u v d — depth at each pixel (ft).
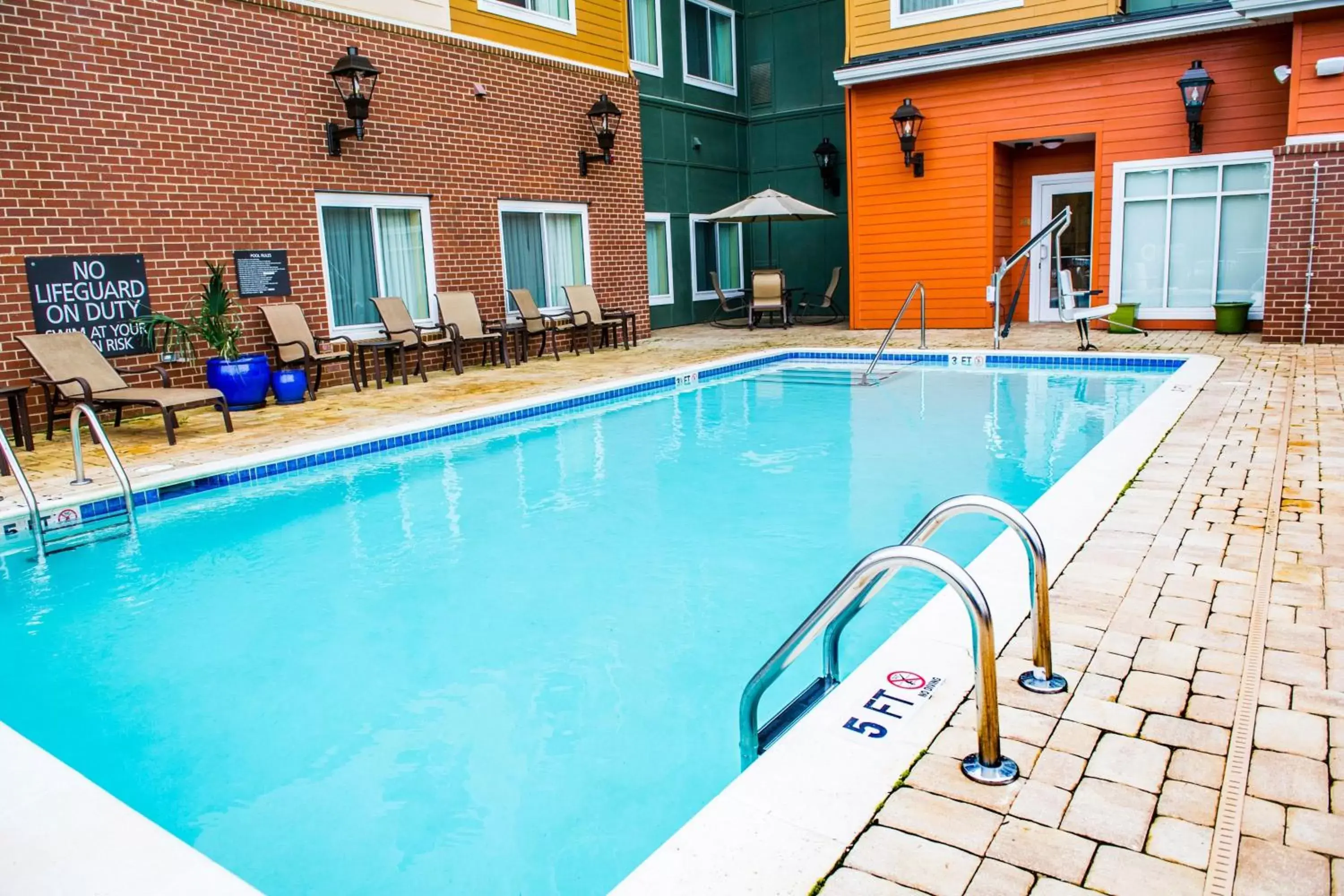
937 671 8.44
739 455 22.48
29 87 23.99
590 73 41.60
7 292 23.97
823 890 5.62
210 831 8.18
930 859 5.88
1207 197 37.91
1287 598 10.02
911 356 36.17
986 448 22.18
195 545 16.48
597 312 41.37
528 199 39.01
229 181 28.50
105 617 13.37
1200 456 16.75
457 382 32.27
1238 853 5.87
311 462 21.43
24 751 7.89
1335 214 31.30
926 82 43.16
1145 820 6.23
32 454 21.74
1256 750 7.06
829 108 54.54
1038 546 7.88
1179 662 8.55
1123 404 26.66
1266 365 27.76
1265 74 36.11
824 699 7.98
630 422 26.91
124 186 26.03
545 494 19.42
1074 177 45.14
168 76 26.78
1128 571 10.94
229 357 27.45
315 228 31.07
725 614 12.75
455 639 12.21
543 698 10.48
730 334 47.57
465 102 35.91
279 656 11.87
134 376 26.63
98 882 6.05
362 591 14.11
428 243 35.14
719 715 9.96
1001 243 44.96
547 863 7.54
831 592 6.81
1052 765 6.91
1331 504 13.48
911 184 44.45
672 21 50.98
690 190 53.42
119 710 10.55
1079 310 34.06
